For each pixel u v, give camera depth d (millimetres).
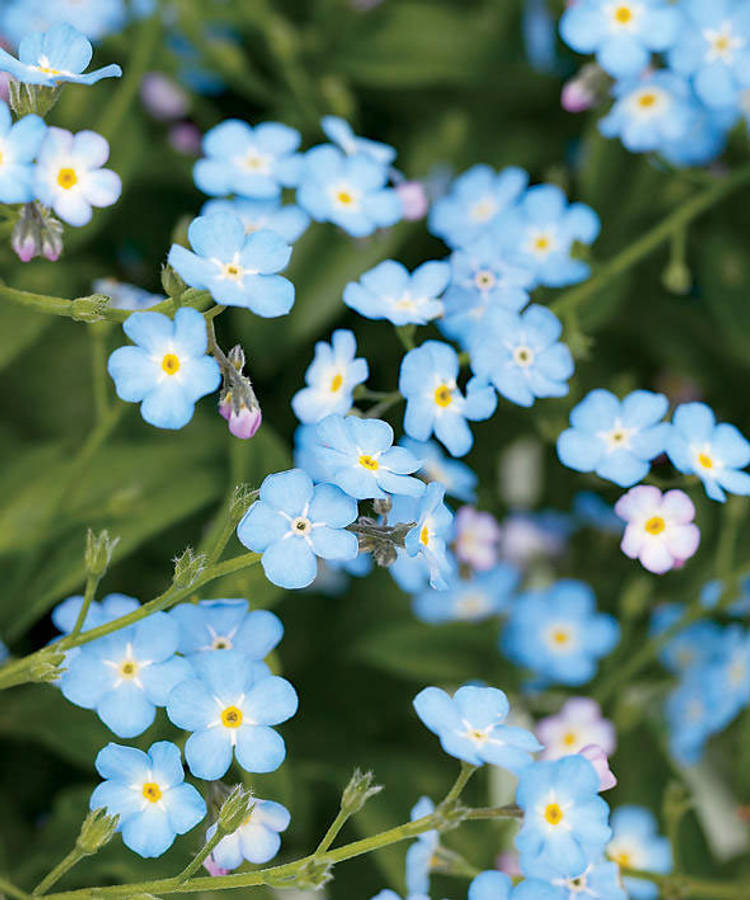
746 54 239
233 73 271
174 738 225
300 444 223
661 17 239
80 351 267
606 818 199
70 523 239
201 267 203
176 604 217
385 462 201
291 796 243
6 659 233
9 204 210
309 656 269
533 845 198
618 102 248
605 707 266
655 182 270
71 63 206
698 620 268
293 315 257
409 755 264
